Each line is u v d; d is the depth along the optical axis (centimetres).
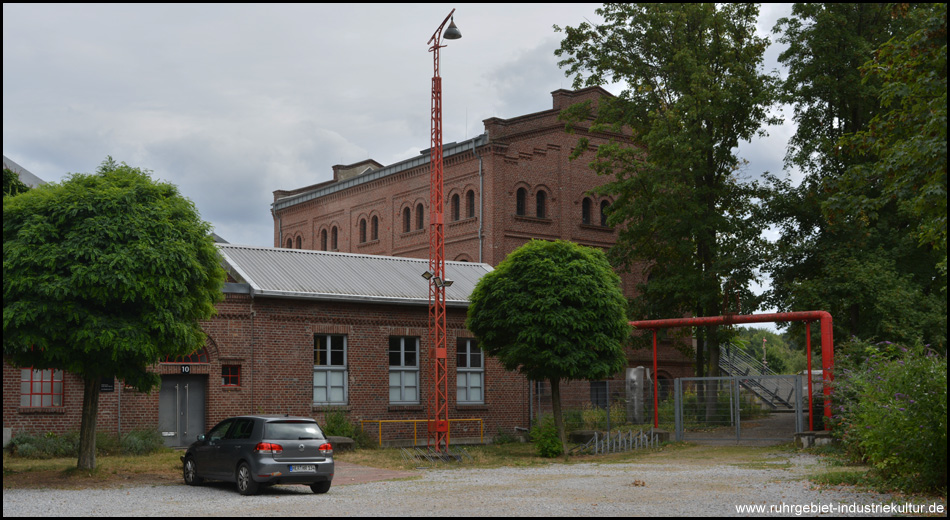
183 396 2708
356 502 1488
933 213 1642
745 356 5700
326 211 5784
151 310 1842
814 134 3481
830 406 2664
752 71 3528
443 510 1357
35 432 2417
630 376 3394
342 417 2864
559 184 4534
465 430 3241
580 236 4566
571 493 1595
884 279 3003
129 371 1927
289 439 1656
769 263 3347
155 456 2378
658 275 3703
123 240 1822
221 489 1738
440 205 2723
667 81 3597
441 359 2706
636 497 1511
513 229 4347
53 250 1745
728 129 3522
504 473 2088
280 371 2859
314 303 2958
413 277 3434
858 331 3219
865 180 1842
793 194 3412
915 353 1712
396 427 3072
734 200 3575
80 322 1781
